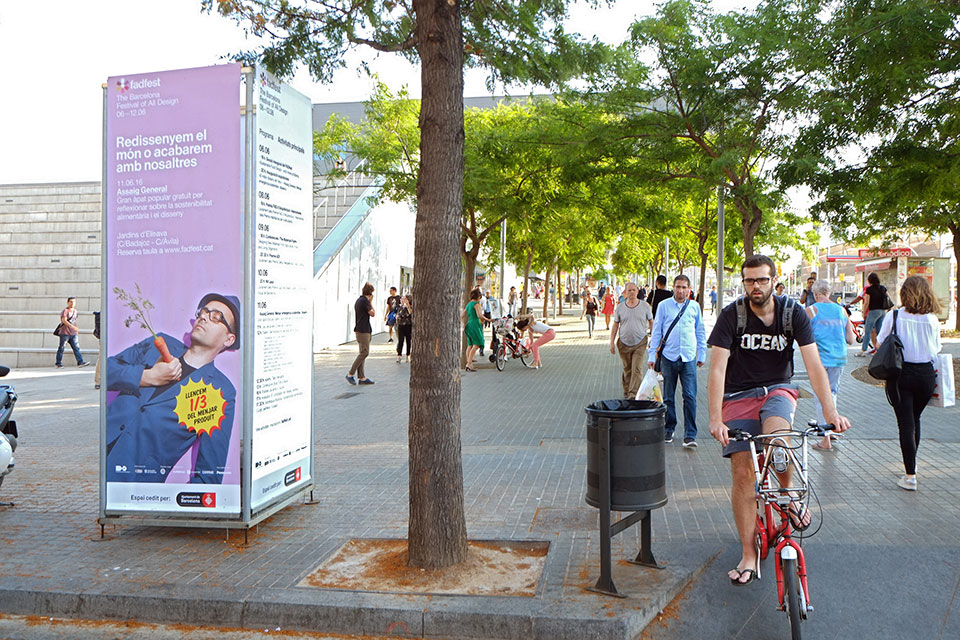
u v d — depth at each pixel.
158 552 5.32
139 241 5.55
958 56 10.50
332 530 5.75
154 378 5.55
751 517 4.43
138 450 5.59
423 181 4.73
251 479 5.47
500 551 5.14
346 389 14.41
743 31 12.12
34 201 24.36
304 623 4.31
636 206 18.23
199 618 4.44
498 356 17.28
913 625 4.09
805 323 4.34
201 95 5.39
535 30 7.21
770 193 12.19
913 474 6.45
